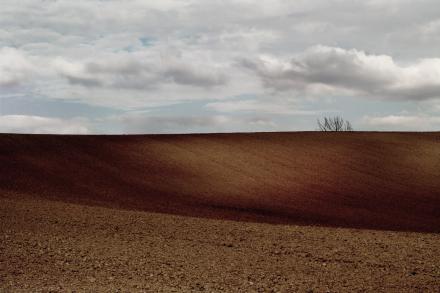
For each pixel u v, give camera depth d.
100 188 27.59
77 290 9.27
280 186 31.75
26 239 13.34
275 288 9.77
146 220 16.81
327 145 43.44
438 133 49.56
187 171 33.78
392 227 22.30
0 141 35.75
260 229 15.82
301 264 11.74
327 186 32.47
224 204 25.97
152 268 11.01
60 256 11.79
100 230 14.85
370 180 34.56
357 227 21.72
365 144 44.28
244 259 12.05
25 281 9.83
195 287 9.70
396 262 12.02
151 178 31.30
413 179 35.38
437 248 13.50
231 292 9.43
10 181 26.59
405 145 44.53
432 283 10.34
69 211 17.92
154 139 41.88
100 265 11.13
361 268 11.48
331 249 13.23
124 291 9.28
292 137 45.84
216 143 42.03
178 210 23.05
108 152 36.53
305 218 23.42
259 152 40.12
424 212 27.12
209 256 12.23
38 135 38.94
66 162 32.84
